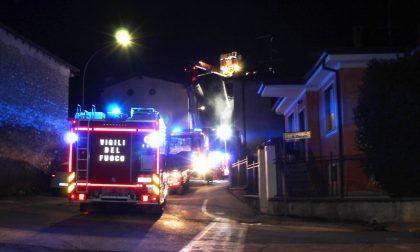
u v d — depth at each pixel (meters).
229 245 10.20
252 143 41.97
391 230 12.82
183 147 31.11
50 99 28.09
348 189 16.77
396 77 13.07
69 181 14.98
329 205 15.08
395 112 12.91
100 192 14.98
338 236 11.54
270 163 16.98
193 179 35.47
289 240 10.89
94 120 15.13
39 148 26.64
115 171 15.02
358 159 15.03
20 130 24.86
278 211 16.42
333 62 17.70
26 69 25.59
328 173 16.64
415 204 14.30
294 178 18.69
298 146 23.97
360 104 13.98
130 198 14.96
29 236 10.49
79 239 10.42
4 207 16.34
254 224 14.39
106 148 15.09
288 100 26.28
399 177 13.20
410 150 12.84
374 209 14.50
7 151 23.66
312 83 21.25
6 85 23.73
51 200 21.14
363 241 10.63
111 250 9.35
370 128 13.44
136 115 15.30
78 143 15.08
